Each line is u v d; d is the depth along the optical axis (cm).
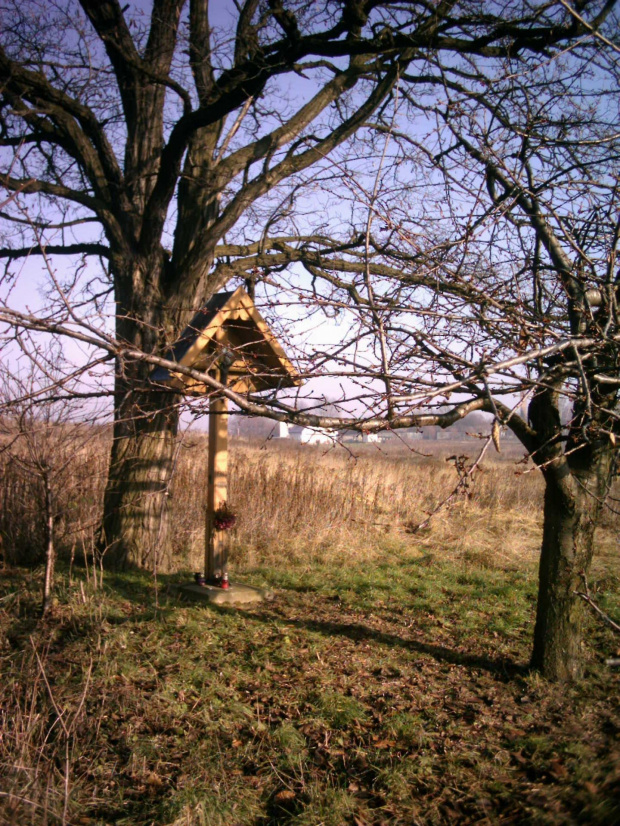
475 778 382
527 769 388
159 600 704
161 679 499
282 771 392
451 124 504
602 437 460
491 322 421
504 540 1144
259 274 369
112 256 838
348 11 666
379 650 590
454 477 1569
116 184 821
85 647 550
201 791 363
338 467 1516
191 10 859
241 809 357
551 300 525
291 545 1040
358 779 385
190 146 856
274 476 1231
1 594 681
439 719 454
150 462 824
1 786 348
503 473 1741
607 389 461
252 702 477
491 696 494
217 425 732
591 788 336
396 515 1252
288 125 838
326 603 750
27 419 596
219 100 702
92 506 836
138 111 866
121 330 826
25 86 738
